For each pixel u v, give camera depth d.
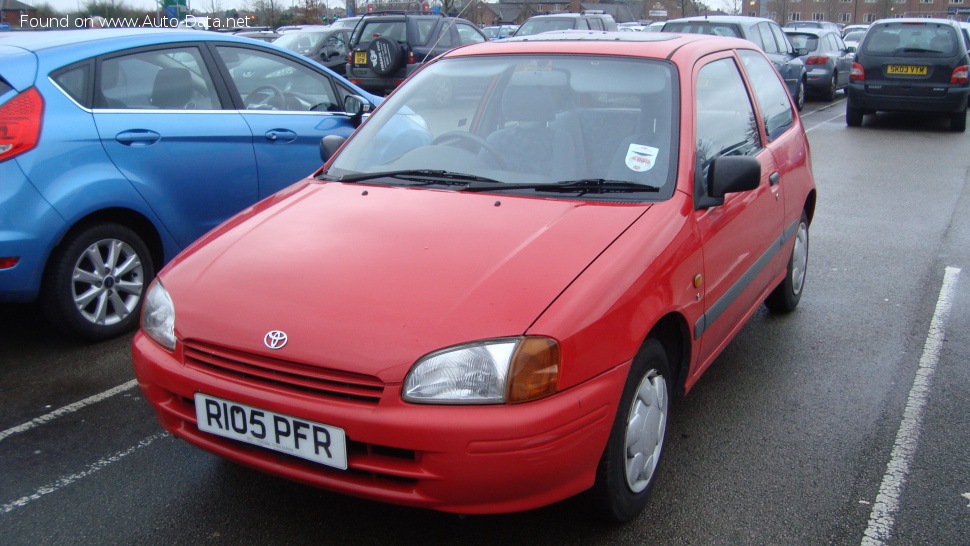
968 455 3.50
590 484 2.68
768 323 5.04
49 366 4.35
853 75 14.17
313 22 38.28
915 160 11.04
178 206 4.94
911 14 84.94
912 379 4.25
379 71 14.77
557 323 2.52
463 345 2.46
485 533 2.94
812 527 2.99
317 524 3.00
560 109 3.64
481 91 3.89
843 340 4.77
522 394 2.44
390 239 2.96
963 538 2.93
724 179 3.27
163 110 4.88
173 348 2.79
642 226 3.00
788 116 4.99
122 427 3.72
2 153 4.11
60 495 3.18
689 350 3.23
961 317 5.14
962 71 13.53
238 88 5.38
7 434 3.65
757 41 14.82
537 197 3.25
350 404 2.48
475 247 2.86
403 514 3.06
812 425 3.76
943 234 7.17
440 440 2.40
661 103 3.51
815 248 6.73
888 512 3.08
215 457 3.47
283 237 3.08
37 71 4.35
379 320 2.54
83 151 4.42
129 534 2.94
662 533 2.95
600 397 2.60
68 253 4.39
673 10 71.88
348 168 3.76
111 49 4.72
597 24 20.52
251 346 2.60
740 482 3.28
